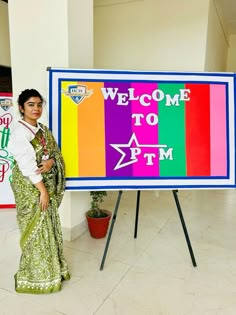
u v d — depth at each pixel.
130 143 2.00
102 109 1.99
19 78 2.53
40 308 1.69
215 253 2.34
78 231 2.60
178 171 2.03
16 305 1.71
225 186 2.05
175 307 1.71
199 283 1.94
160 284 1.93
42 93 2.46
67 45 2.29
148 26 4.42
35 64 2.44
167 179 2.03
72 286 1.90
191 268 2.12
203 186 2.04
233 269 2.11
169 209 3.30
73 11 2.29
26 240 1.76
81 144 1.99
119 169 2.01
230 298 1.79
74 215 2.53
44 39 2.36
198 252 2.35
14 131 1.68
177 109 2.01
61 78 1.95
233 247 2.44
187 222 2.95
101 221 2.51
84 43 2.48
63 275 1.94
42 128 1.78
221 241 2.54
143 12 4.42
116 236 2.61
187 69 4.27
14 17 2.43
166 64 4.41
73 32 2.32
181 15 4.16
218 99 2.03
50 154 1.79
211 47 4.55
